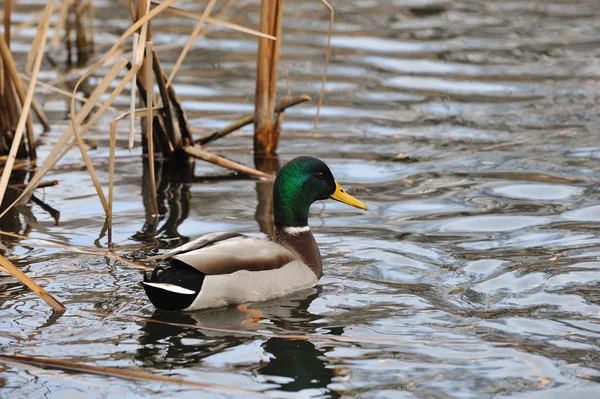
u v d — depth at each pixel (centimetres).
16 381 833
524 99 2002
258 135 1662
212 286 1008
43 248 1203
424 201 1412
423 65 2259
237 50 2408
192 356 891
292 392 815
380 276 1123
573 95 2022
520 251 1191
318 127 1838
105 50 2383
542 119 1864
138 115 1335
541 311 1002
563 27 2603
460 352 901
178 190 1488
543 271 1120
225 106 1942
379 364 874
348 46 2402
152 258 991
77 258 1165
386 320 984
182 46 2395
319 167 1174
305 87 2086
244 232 1284
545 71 2206
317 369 862
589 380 841
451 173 1551
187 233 1277
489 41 2464
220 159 1539
